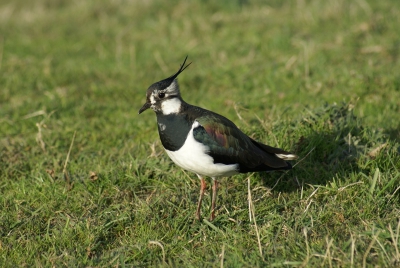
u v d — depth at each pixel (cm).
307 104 1402
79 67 1861
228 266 859
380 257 828
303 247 879
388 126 1310
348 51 1752
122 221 1012
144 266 907
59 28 2280
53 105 1570
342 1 2123
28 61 1908
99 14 2402
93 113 1542
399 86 1516
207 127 962
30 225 1017
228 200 1075
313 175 1098
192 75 1741
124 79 1778
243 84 1638
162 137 995
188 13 2238
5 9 2639
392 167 1086
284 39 1875
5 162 1268
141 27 2200
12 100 1625
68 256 925
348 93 1498
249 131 1216
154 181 1145
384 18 1948
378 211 974
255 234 945
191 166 987
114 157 1270
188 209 1045
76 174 1187
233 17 2161
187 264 889
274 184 1105
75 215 1053
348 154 1123
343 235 917
